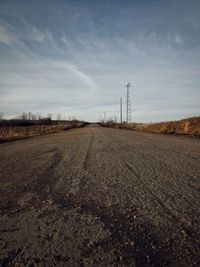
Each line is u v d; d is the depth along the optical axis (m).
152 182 4.89
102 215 3.31
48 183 5.20
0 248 2.55
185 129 21.20
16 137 26.61
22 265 2.22
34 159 8.79
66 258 2.29
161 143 12.38
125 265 2.13
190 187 4.44
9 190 4.79
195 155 8.00
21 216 3.42
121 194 4.19
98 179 5.34
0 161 8.77
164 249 2.38
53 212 3.52
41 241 2.65
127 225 2.96
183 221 2.99
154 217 3.15
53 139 19.66
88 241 2.60
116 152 9.63
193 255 2.25
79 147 12.09
